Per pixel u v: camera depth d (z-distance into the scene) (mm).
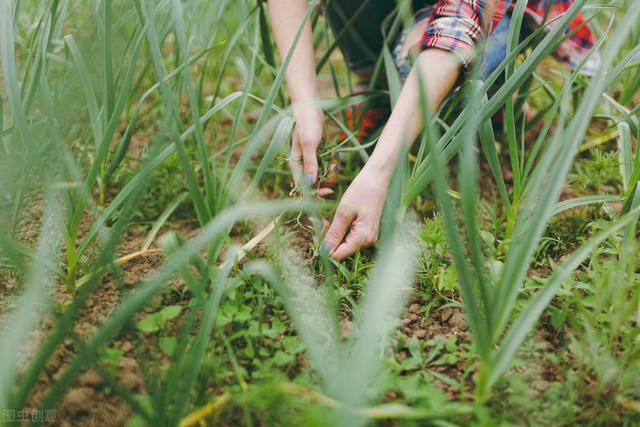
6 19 1258
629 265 1192
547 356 1109
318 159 1502
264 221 1616
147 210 1629
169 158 1685
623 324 1179
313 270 1391
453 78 1388
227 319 1152
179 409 906
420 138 1789
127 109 1845
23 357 1121
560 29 1234
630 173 1412
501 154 1893
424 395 982
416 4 1875
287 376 1104
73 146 1534
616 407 1039
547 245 1443
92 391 1066
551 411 1011
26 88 1475
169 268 928
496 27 1557
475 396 978
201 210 1292
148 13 1261
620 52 2127
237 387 1037
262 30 1755
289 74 1536
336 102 1584
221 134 2012
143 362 1021
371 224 1335
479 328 923
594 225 1431
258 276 1292
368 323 887
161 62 1255
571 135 1002
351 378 846
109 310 1268
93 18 1538
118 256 1457
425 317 1260
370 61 2021
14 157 1366
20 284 1277
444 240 1383
